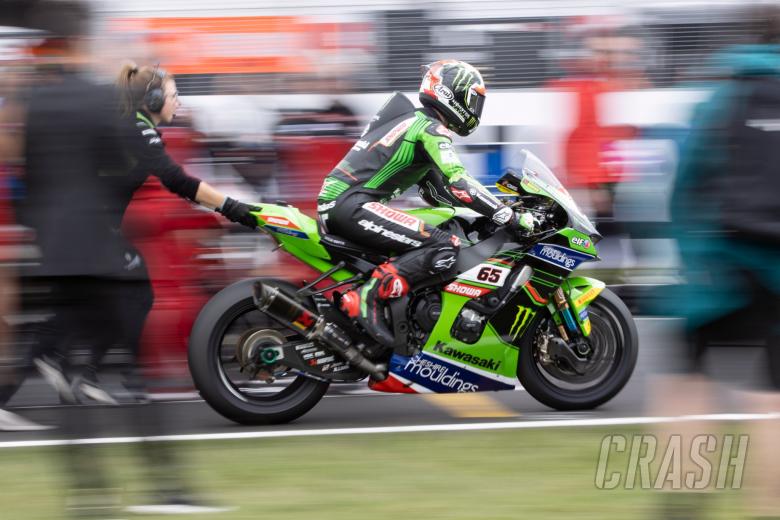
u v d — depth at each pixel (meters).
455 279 18.41
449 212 18.92
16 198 14.19
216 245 20.39
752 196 12.50
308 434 17.91
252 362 17.92
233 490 14.65
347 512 13.62
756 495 13.42
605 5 28.03
